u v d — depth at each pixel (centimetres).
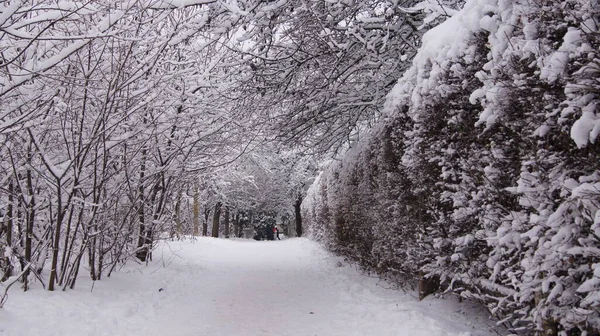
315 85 848
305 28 773
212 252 1511
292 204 3691
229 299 711
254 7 707
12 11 396
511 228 331
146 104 668
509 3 345
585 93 250
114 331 474
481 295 412
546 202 289
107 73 616
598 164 252
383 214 726
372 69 850
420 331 449
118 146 688
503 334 430
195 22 691
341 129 1009
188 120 818
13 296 506
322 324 539
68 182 605
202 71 821
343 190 1177
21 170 552
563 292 274
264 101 906
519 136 335
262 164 2245
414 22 776
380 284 772
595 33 236
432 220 536
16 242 579
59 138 635
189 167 898
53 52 598
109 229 700
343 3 727
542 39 287
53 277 565
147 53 677
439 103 470
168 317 570
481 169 391
